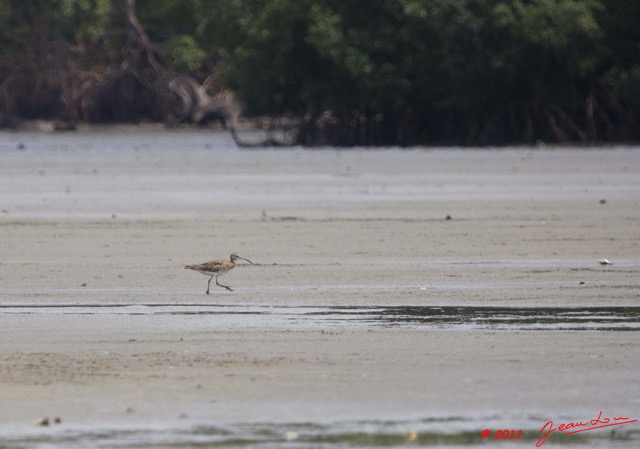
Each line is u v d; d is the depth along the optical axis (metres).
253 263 53.41
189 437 26.28
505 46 165.50
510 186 94.56
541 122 170.88
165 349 34.94
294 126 180.00
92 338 36.59
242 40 182.25
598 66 168.62
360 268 51.78
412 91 173.88
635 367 32.41
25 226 68.44
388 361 33.19
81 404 28.94
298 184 98.75
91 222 70.44
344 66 168.75
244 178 106.25
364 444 25.77
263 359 33.53
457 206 78.81
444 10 164.75
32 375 31.75
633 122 169.12
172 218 72.56
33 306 42.62
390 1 173.38
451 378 31.33
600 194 86.56
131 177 108.25
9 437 26.33
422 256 55.62
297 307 42.12
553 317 39.88
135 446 25.64
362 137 175.88
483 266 52.31
